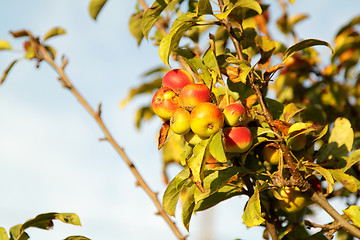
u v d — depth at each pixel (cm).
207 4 120
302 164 119
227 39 136
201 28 150
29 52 152
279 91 160
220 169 121
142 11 149
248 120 120
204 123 115
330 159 128
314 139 125
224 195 125
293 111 123
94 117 141
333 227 119
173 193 122
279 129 118
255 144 119
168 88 120
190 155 121
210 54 121
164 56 120
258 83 126
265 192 129
